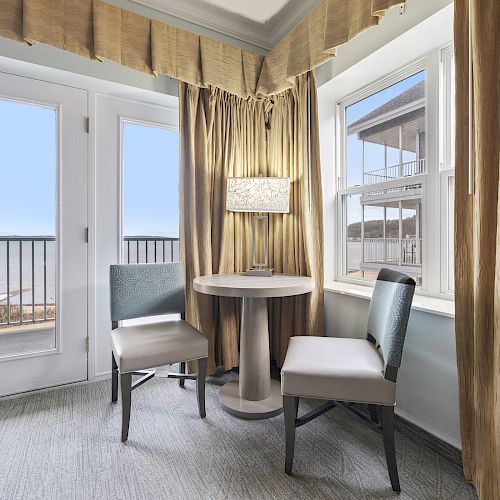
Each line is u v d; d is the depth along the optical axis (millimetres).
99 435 1598
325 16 1878
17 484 1282
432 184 1785
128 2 2053
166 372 2352
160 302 2035
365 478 1327
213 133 2322
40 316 2090
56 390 2053
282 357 2357
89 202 2145
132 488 1266
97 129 2174
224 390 2031
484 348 1184
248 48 2494
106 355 2238
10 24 1695
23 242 2041
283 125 2389
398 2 1432
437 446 1507
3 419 1729
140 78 2135
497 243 1094
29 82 1965
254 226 2312
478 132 1186
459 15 1303
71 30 1819
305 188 2195
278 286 1663
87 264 2148
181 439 1575
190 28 2277
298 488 1273
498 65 1154
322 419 1766
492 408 1154
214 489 1265
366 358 1405
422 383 1591
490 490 1141
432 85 1780
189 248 2250
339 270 2445
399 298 1281
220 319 2332
